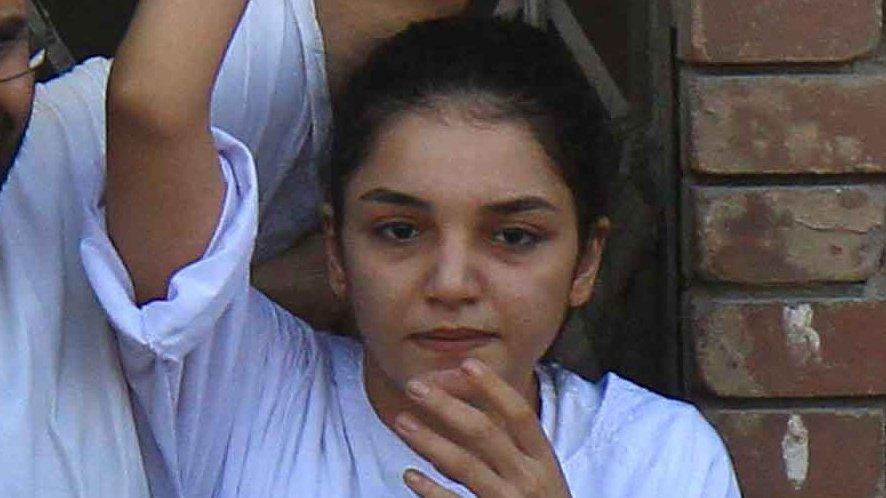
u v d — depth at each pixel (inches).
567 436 203.8
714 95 235.3
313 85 213.6
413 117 192.9
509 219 192.5
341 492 198.8
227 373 196.4
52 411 185.2
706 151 236.1
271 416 202.7
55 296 189.3
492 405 183.5
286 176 219.6
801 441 243.0
